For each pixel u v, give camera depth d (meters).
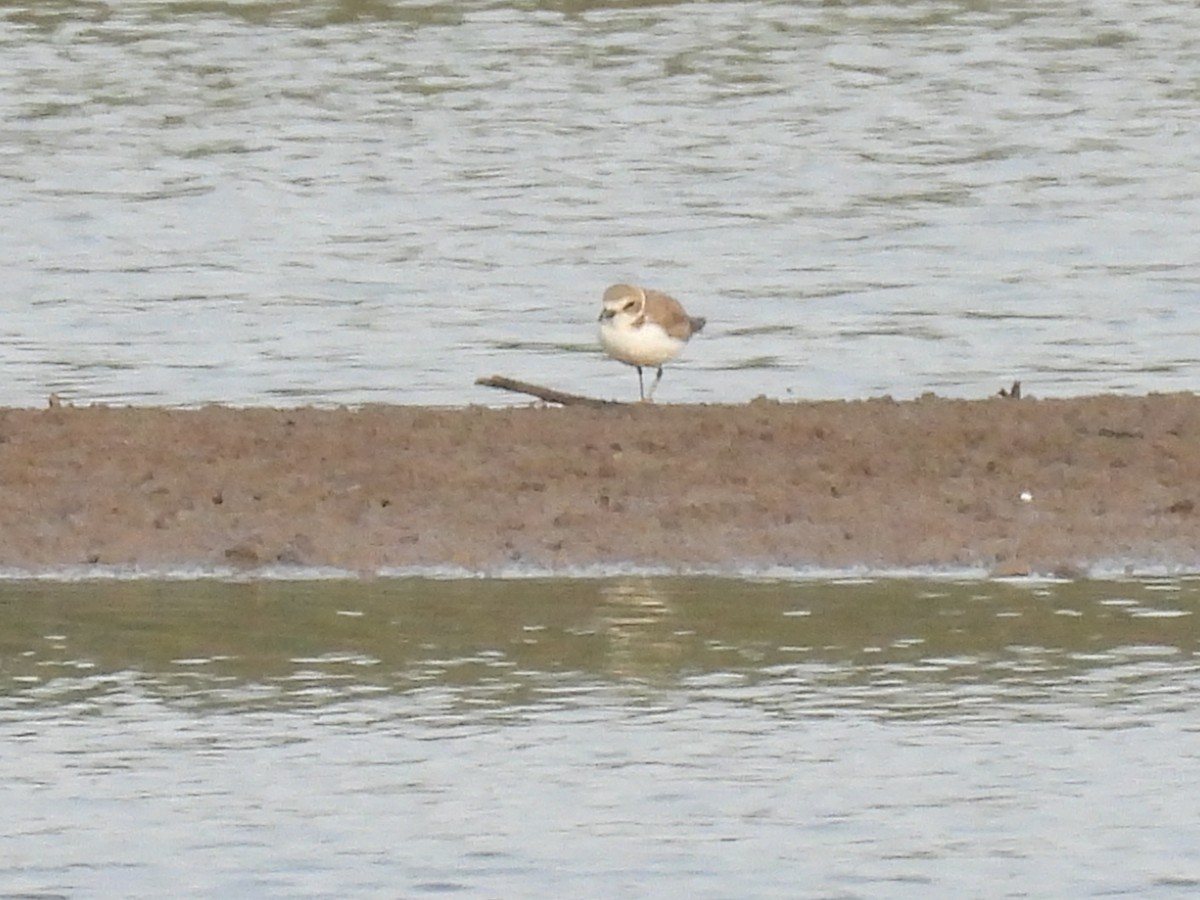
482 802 12.86
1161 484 17.52
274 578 16.33
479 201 30.66
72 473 17.70
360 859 12.23
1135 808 12.74
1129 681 14.41
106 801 12.89
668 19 39.19
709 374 23.59
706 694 14.27
